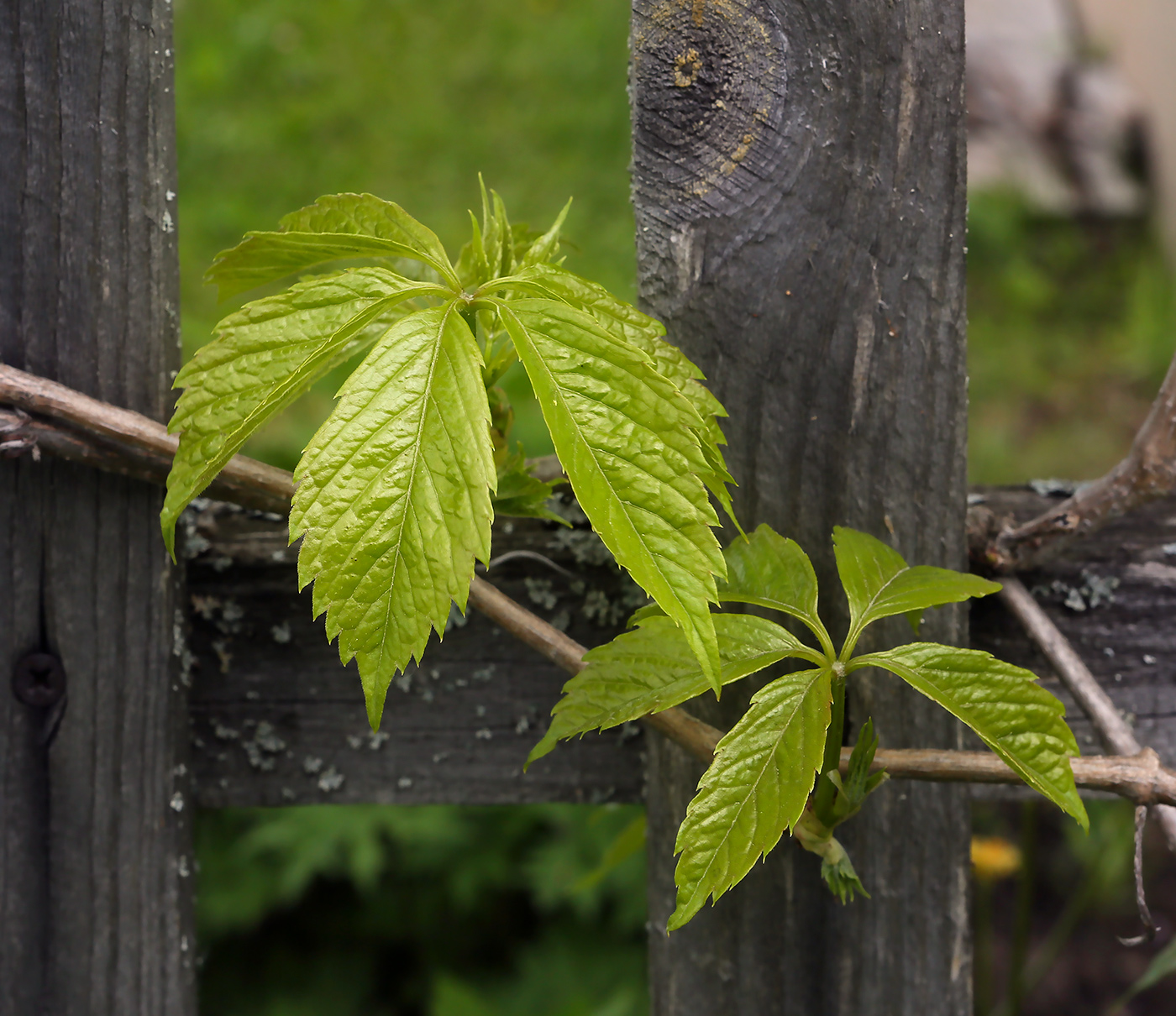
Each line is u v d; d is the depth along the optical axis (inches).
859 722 39.1
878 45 37.5
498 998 67.7
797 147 37.7
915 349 38.1
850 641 36.4
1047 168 133.8
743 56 37.6
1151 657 39.9
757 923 39.6
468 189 120.0
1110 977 69.9
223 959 71.8
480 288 35.6
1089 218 128.9
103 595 38.9
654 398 34.6
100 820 39.2
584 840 68.7
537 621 37.5
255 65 137.6
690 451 34.5
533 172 121.6
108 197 38.1
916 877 39.3
